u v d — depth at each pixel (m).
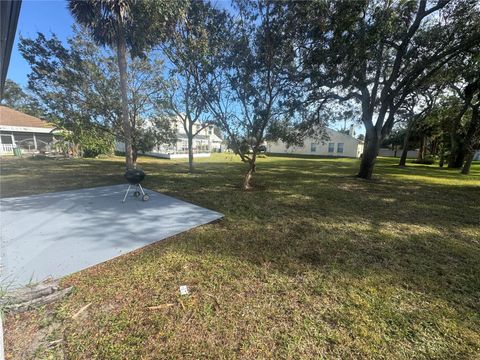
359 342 1.62
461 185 8.33
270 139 6.58
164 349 1.52
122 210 4.41
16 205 4.54
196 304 1.95
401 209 5.09
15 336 1.57
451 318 1.87
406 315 1.89
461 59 7.31
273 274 2.43
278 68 5.34
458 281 2.39
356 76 6.04
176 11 4.25
